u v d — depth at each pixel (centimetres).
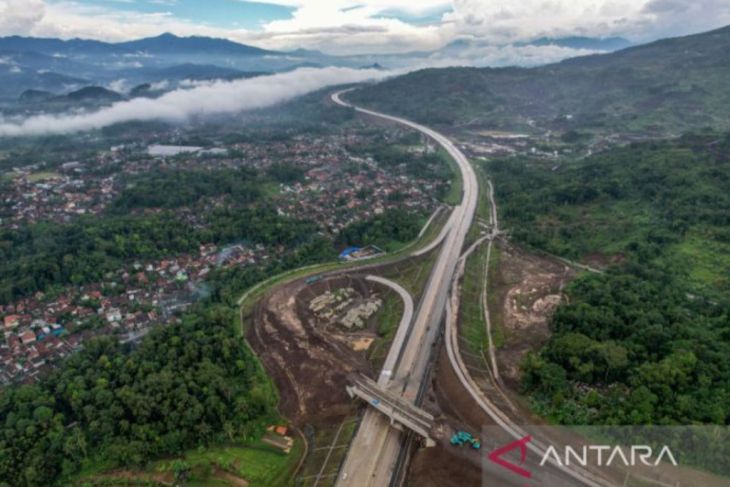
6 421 11494
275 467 10881
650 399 10669
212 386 12588
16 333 15338
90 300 17162
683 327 13125
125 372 13112
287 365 14312
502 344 14838
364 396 12119
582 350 12644
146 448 11062
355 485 9956
